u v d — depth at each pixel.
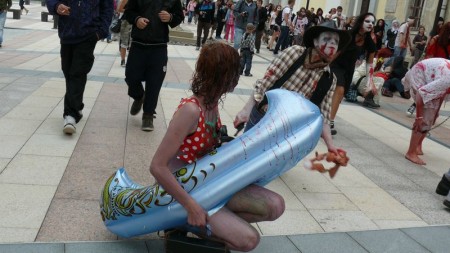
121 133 5.52
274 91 2.84
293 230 3.69
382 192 4.76
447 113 9.96
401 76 10.97
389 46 16.12
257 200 2.66
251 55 11.18
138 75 5.57
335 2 24.02
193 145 2.61
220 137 2.79
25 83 7.65
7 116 5.66
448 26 7.30
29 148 4.68
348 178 5.04
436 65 5.59
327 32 3.71
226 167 2.57
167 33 5.56
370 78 9.15
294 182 4.73
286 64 3.85
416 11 19.14
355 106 9.29
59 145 4.86
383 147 6.51
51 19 23.83
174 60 12.88
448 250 3.65
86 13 5.05
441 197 4.82
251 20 14.96
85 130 5.47
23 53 11.38
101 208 3.05
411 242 3.71
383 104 9.93
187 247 2.78
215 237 2.71
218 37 19.70
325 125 3.25
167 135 2.51
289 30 17.02
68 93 5.21
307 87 3.85
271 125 2.61
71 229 3.28
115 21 11.06
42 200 3.64
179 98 7.76
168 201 2.65
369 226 3.92
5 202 3.54
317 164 2.93
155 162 2.51
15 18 22.34
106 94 7.50
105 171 4.35
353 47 6.33
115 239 3.21
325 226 3.82
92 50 5.22
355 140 6.70
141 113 6.52
